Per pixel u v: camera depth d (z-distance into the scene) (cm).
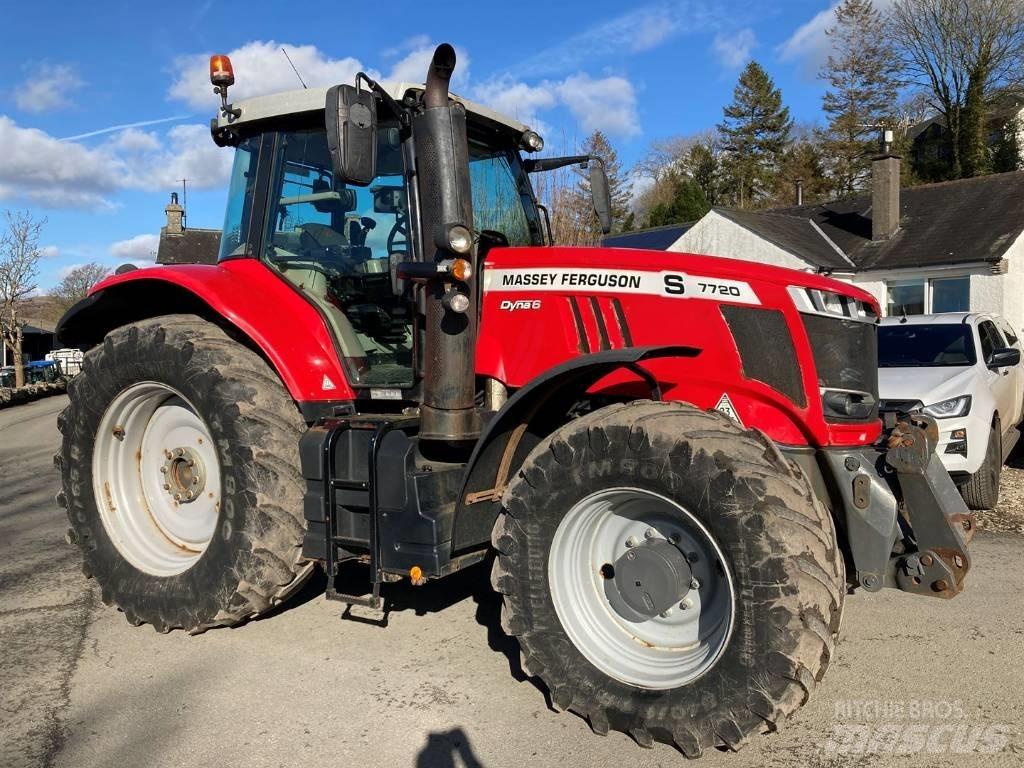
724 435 282
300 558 375
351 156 308
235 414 371
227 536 373
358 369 389
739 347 325
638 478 288
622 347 340
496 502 346
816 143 4816
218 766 284
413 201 366
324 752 292
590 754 289
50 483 889
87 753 294
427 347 338
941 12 3572
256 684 348
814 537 268
